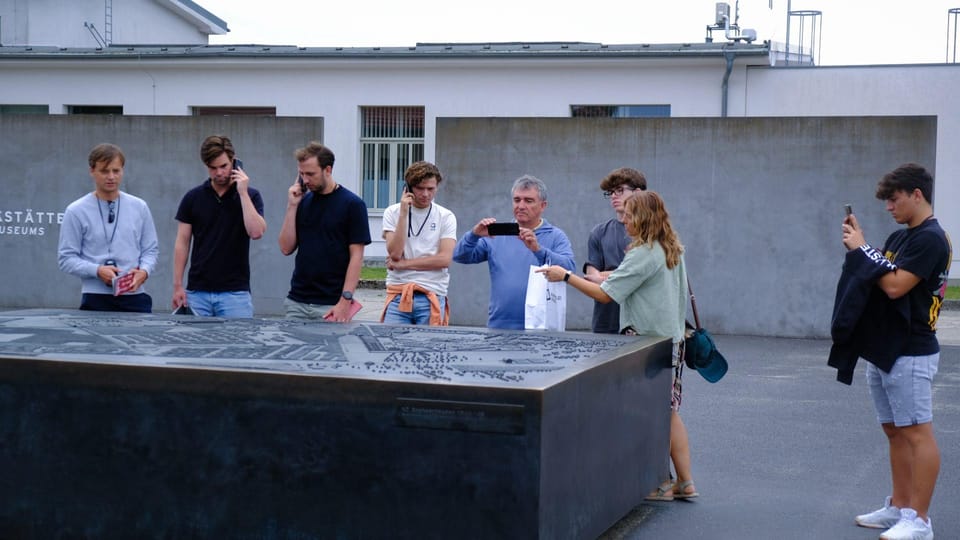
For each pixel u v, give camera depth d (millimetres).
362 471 4137
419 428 4055
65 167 16297
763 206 14180
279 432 4223
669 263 5895
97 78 25234
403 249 7211
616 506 4926
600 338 5625
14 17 31031
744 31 23656
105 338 5234
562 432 4133
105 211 7121
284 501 4234
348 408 4133
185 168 15898
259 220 7176
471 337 5598
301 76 24609
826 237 14031
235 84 24828
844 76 22953
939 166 23000
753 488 6516
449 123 14898
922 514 5359
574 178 14656
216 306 7305
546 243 6719
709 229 14352
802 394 9812
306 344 5152
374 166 24938
